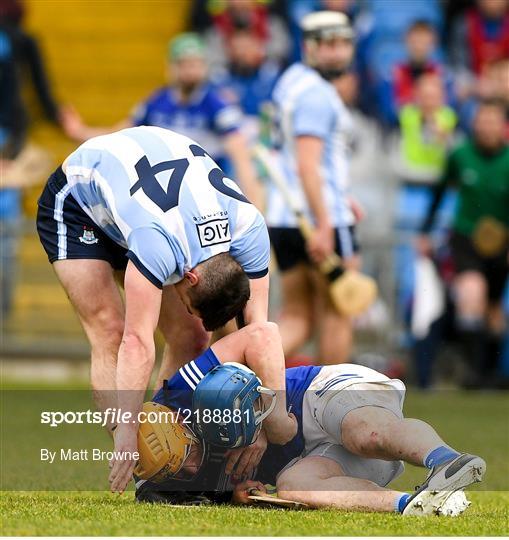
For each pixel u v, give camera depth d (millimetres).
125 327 14438
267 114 34375
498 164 34781
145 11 49125
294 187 26344
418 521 13445
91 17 49125
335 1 43312
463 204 35031
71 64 48875
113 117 48375
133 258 14273
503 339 35688
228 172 32938
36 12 49000
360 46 42938
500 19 44188
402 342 36844
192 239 14391
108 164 15289
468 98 41500
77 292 15898
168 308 16375
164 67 48812
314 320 27016
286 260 26641
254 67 40594
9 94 40531
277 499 14719
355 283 25984
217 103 32250
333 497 14547
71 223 16078
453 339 35625
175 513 13891
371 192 40938
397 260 37188
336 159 26312
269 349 14992
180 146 15312
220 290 14359
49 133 46156
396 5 45125
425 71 41344
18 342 39188
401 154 40625
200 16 46219
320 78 26094
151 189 14617
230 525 12945
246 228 14984
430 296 35281
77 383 35844
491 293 35500
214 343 15312
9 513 13812
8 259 39062
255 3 42500
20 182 40688
